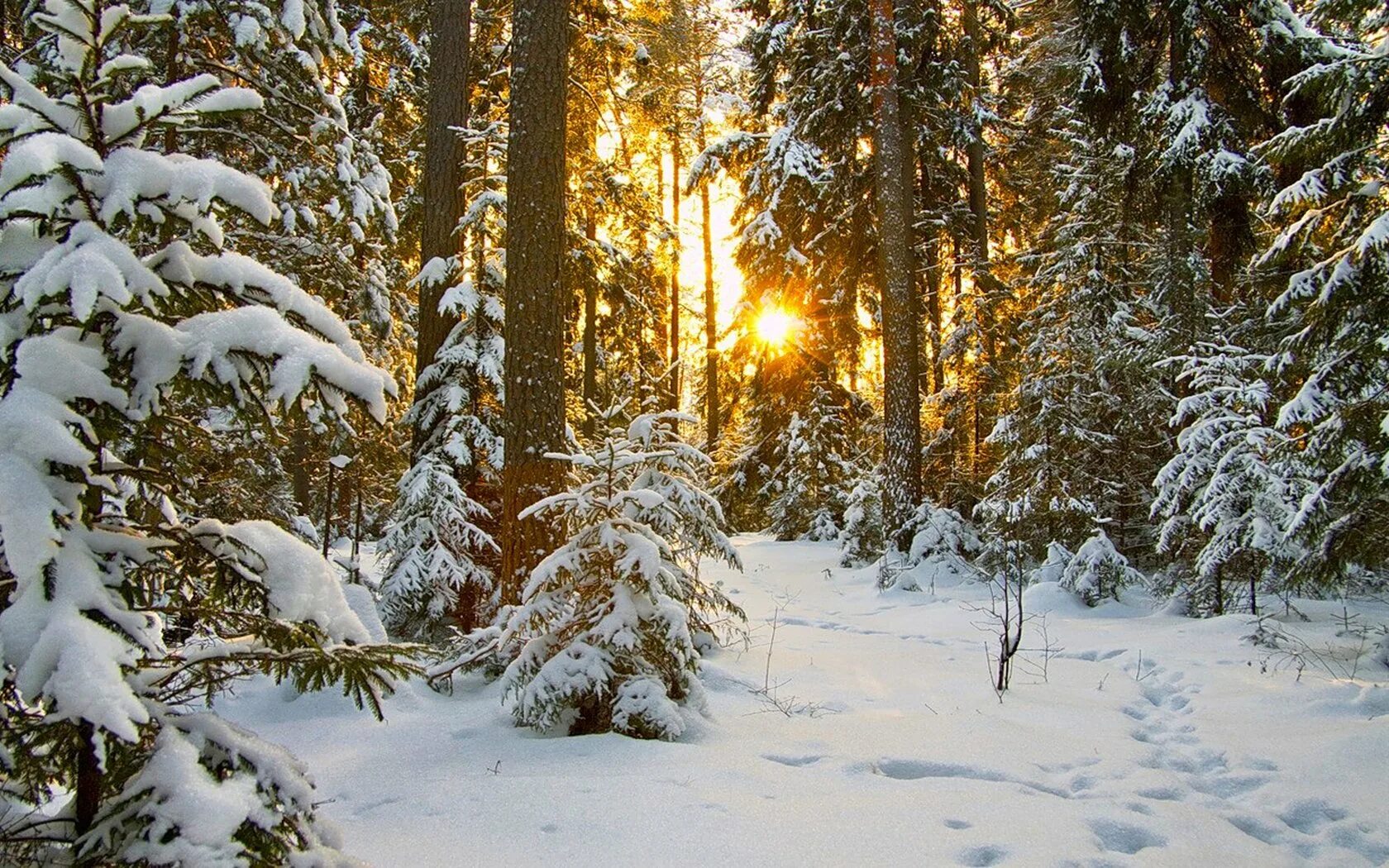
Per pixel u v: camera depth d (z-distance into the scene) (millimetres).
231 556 2234
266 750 2094
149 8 5449
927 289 17453
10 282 1981
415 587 6484
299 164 6949
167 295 2045
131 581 2123
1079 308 10984
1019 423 10984
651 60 11086
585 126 9719
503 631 5176
